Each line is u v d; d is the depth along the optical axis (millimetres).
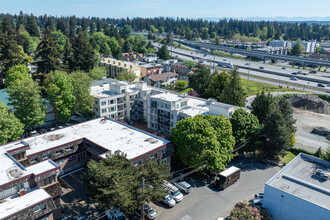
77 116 89500
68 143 55594
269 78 154500
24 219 36531
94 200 39625
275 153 64000
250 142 64188
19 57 102562
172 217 45531
